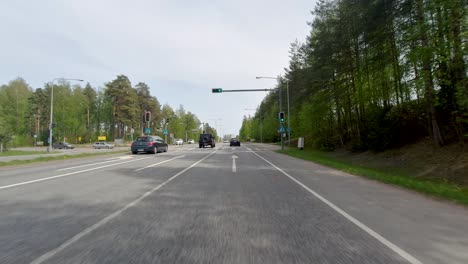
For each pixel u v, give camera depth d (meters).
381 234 4.41
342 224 4.91
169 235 4.30
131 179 10.03
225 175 11.19
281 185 8.95
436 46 12.83
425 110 18.19
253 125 112.50
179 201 6.62
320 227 4.75
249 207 6.08
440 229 4.66
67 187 8.42
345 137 31.31
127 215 5.41
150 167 13.98
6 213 5.51
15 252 3.64
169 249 3.76
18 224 4.82
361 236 4.31
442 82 14.02
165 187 8.47
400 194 7.63
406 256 3.58
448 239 4.20
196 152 28.83
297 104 37.91
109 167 14.02
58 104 71.62
